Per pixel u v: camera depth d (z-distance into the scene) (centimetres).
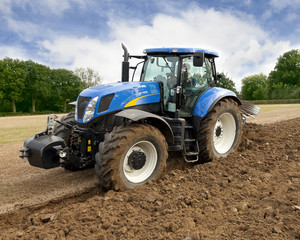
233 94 582
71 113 548
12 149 797
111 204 354
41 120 2138
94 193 440
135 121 430
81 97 464
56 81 5903
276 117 1470
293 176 424
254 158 539
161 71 515
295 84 6738
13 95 5262
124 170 404
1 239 298
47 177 518
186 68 508
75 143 461
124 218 321
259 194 366
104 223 306
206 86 566
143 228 292
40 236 288
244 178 430
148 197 365
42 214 359
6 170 568
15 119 2362
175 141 469
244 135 732
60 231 296
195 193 376
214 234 274
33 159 409
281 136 747
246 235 269
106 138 400
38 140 411
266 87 7288
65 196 425
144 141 415
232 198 359
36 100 5847
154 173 433
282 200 330
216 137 561
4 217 367
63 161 421
